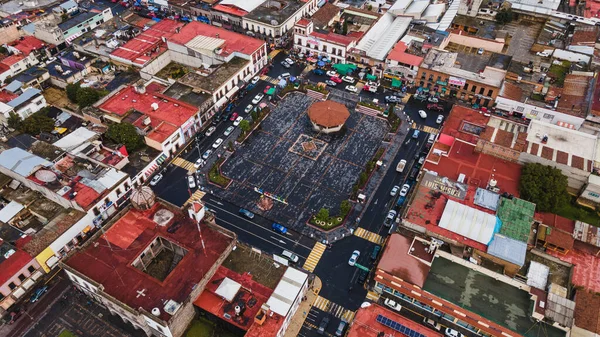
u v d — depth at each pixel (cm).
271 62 18662
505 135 13275
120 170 13262
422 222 11044
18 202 12306
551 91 15488
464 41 18275
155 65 17312
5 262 10625
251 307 9806
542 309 9319
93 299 10800
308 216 12700
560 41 18200
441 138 13575
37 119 14788
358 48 17900
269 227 12450
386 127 15538
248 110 16200
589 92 15188
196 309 10088
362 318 9444
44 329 10300
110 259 10350
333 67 17850
